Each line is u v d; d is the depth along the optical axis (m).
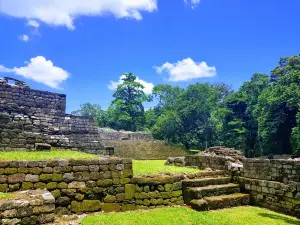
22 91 16.20
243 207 10.36
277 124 35.78
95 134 17.75
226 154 16.12
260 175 10.99
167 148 33.03
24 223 6.73
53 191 8.35
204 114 48.22
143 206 9.63
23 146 13.89
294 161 9.90
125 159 9.69
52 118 16.67
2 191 7.66
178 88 70.44
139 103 65.88
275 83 43.22
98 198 8.98
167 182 10.22
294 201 9.39
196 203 9.59
